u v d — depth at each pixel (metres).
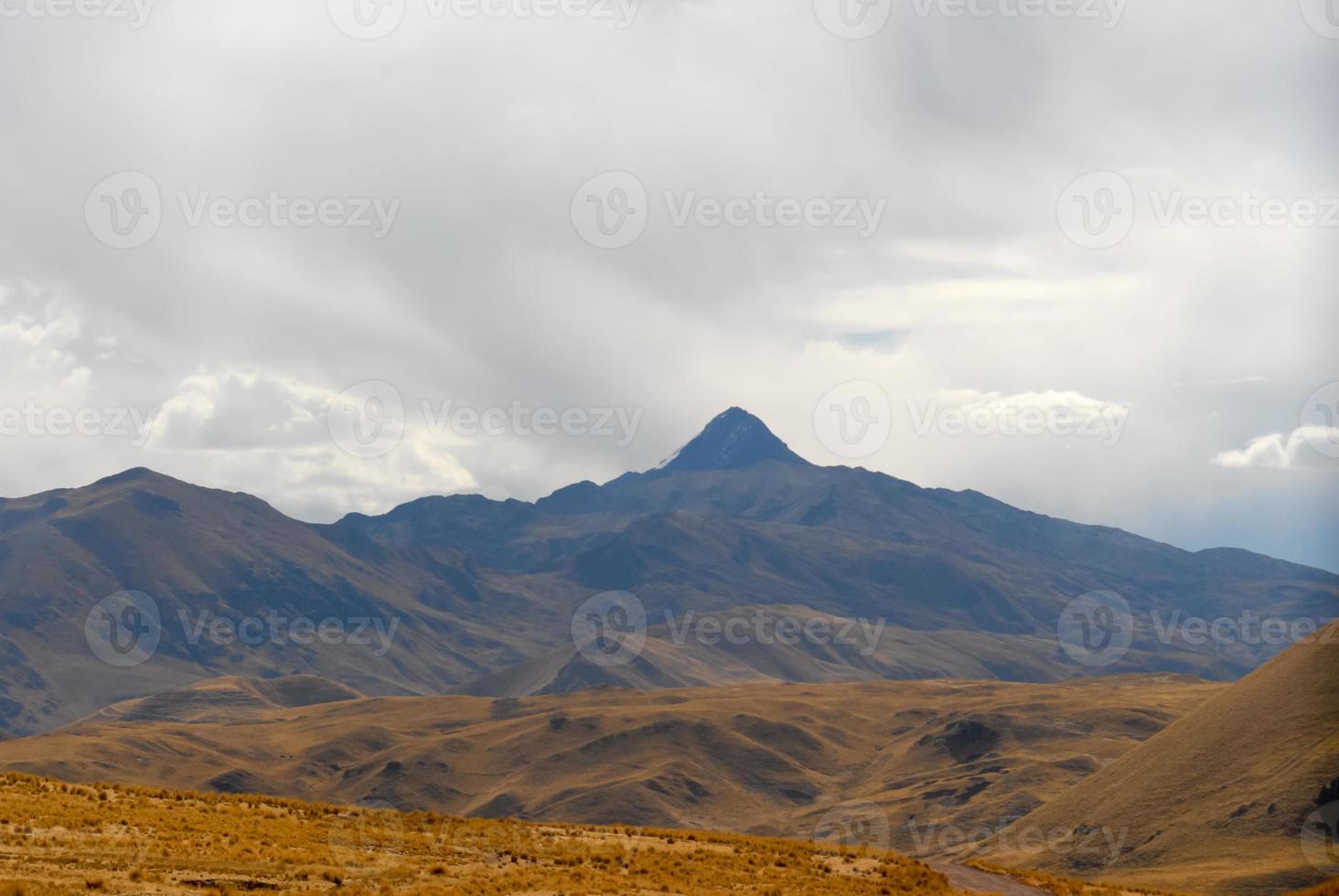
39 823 47.72
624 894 46.72
